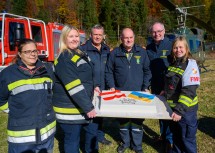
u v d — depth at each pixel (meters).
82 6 45.47
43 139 2.69
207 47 13.49
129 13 44.72
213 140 4.38
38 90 2.64
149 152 4.04
